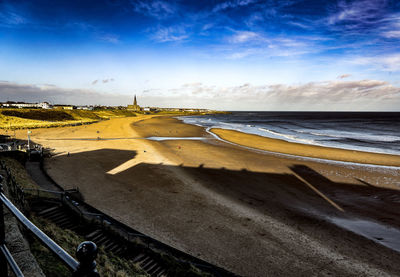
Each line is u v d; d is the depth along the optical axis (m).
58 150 37.62
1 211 1.83
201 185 23.34
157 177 25.36
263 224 16.23
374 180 25.33
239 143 49.44
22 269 2.71
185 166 30.08
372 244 14.35
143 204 18.61
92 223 12.67
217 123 118.94
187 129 80.62
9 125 72.44
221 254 13.02
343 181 24.97
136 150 40.00
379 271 12.25
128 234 11.95
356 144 49.69
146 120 137.25
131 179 24.50
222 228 15.55
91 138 54.88
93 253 0.83
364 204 19.61
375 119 161.62
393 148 44.94
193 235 14.62
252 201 19.89
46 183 21.05
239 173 27.45
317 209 18.66
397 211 18.44
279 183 24.30
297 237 14.87
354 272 12.13
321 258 13.05
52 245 1.13
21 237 3.23
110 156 34.72
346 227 16.12
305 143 50.44
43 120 97.38
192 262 11.51
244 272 11.83
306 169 29.27
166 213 17.27
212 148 43.31
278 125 107.56
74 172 25.89
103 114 176.62
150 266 10.74
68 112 123.38
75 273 0.83
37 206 12.90
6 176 14.19
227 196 20.80
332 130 83.69
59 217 12.44
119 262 9.88
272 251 13.45
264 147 44.62
